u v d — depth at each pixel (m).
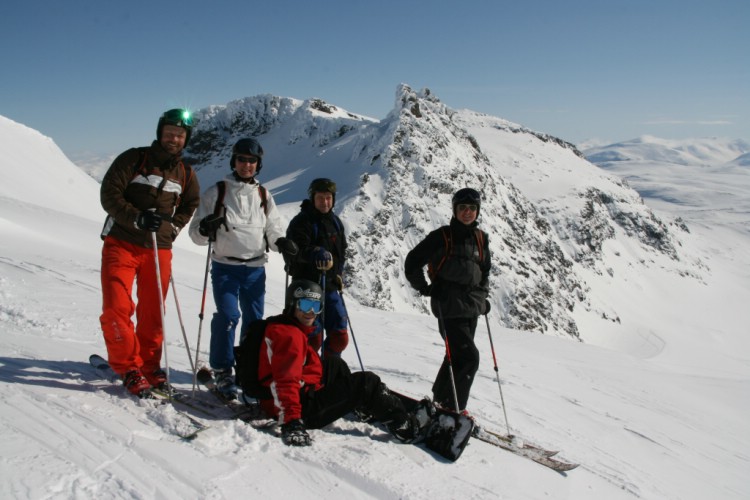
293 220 4.80
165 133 3.96
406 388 6.57
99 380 4.13
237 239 4.44
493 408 6.53
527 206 84.38
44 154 34.03
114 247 3.95
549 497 3.89
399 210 61.31
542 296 65.25
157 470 2.84
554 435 6.06
